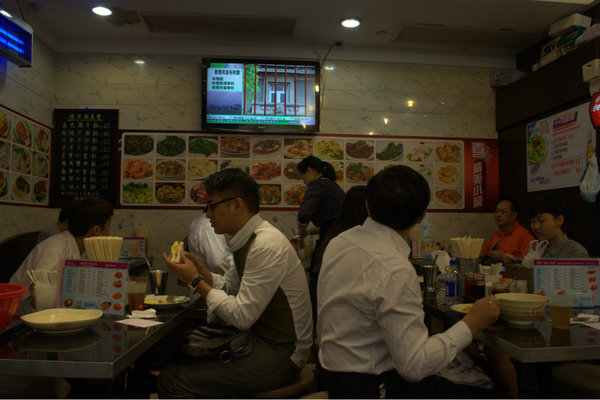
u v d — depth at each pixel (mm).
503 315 1538
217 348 1612
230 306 1614
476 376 1660
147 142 4180
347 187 4320
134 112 4191
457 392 1421
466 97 4512
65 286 1724
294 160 4273
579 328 1505
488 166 4508
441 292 2160
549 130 3816
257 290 1615
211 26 3951
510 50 4488
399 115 4434
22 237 3383
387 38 4223
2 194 3262
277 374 1638
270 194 4234
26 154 3625
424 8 3631
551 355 1263
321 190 3230
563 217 2475
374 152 4379
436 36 4168
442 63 4500
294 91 4211
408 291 1187
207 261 2793
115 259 1805
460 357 1775
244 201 1769
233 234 1830
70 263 1735
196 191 4172
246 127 4160
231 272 2049
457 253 2145
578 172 3486
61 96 4160
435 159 4445
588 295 1798
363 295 1221
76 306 1708
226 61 4152
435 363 1140
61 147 4109
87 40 4191
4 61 3287
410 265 1246
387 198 1306
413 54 4465
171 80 4230
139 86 4211
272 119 4188
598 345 1293
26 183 3623
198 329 1686
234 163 4227
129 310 1793
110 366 1166
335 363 1280
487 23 3881
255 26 3957
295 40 4281
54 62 4152
